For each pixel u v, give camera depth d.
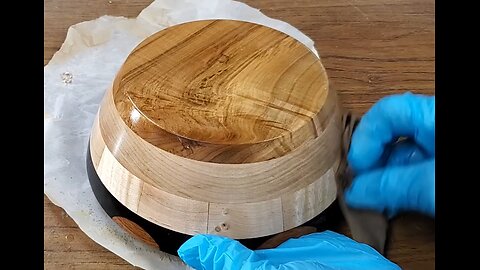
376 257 0.60
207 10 0.92
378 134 0.69
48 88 0.82
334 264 0.59
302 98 0.65
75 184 0.73
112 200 0.66
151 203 0.63
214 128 0.61
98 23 0.90
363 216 0.69
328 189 0.66
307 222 0.65
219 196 0.61
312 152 0.63
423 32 0.93
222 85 0.65
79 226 0.69
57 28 0.89
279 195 0.62
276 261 0.60
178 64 0.67
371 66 0.88
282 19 0.94
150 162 0.61
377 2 0.97
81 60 0.86
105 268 0.66
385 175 0.66
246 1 0.96
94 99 0.83
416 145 0.71
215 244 0.58
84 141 0.78
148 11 0.92
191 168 0.60
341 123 0.71
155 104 0.63
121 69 0.66
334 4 0.96
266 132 0.61
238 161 0.60
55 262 0.66
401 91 0.85
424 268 0.68
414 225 0.69
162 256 0.67
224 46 0.69
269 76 0.66
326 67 0.87
